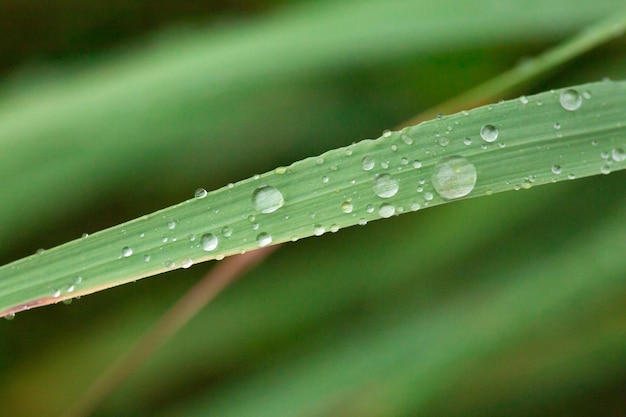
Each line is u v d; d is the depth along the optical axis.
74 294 0.26
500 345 0.30
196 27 0.37
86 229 0.35
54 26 0.40
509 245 0.31
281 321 0.32
